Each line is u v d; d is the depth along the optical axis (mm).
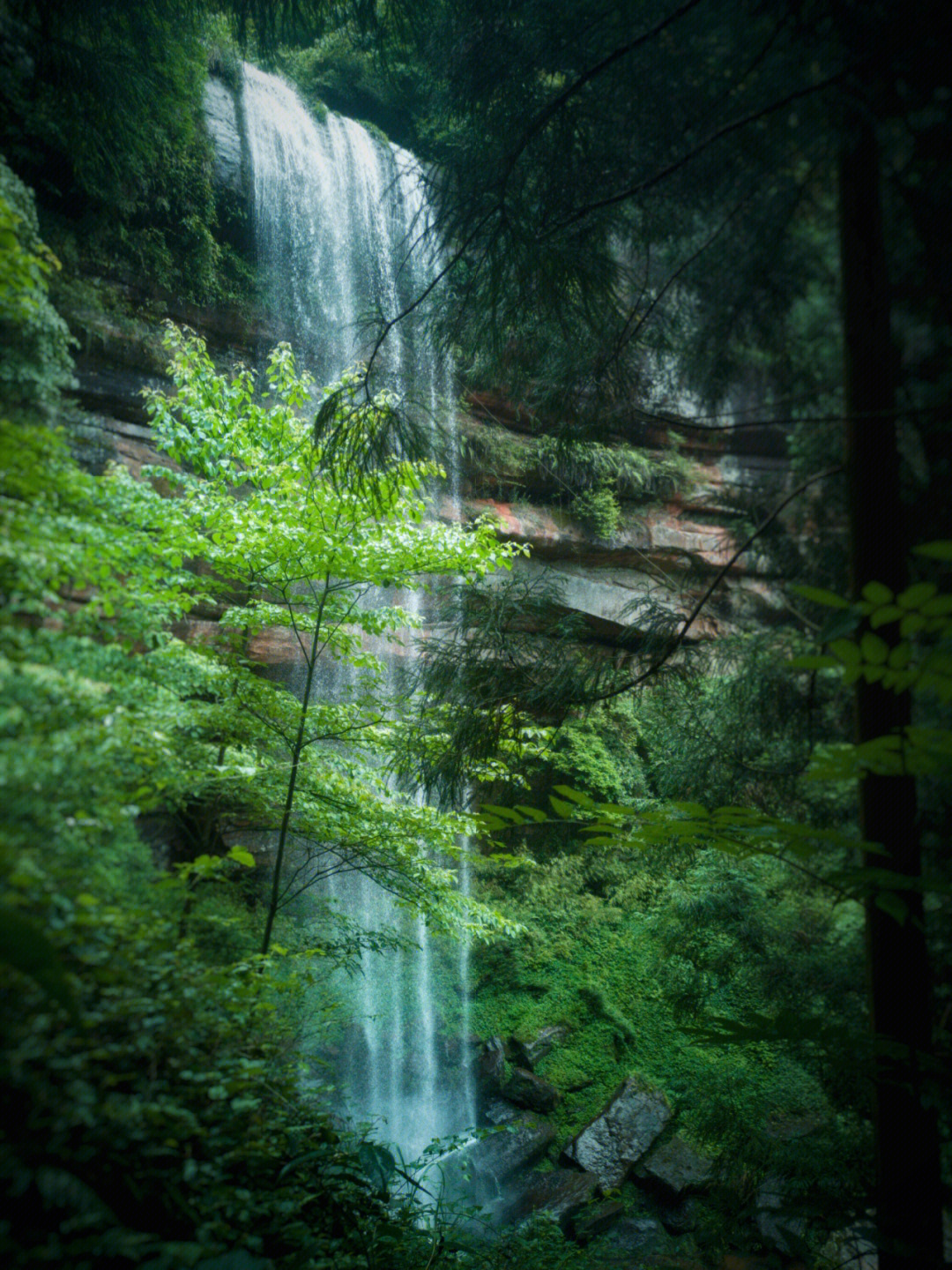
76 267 7539
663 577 4395
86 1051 2625
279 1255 3107
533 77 4254
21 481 3312
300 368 10062
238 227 9711
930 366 3000
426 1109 8289
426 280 9289
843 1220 3432
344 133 11547
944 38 2738
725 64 3430
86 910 2826
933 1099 2578
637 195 3990
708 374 3873
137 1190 2592
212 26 9180
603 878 10578
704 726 4043
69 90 6805
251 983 3717
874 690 2992
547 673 4316
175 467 7430
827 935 4121
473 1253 4621
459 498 10109
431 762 4871
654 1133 7883
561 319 4430
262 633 8609
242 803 6039
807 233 3336
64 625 3527
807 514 3539
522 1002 9492
